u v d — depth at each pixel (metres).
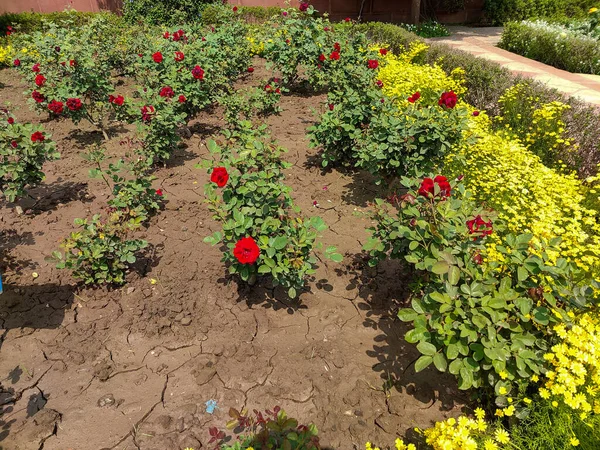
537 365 2.25
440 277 2.47
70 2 17.69
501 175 4.86
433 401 2.65
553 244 2.47
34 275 3.59
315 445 2.05
